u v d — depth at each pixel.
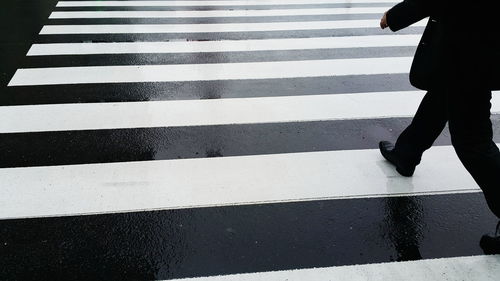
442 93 2.59
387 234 2.74
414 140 3.10
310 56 5.93
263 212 2.91
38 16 7.42
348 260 2.54
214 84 4.99
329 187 3.19
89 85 4.86
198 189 3.13
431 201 3.06
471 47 2.24
